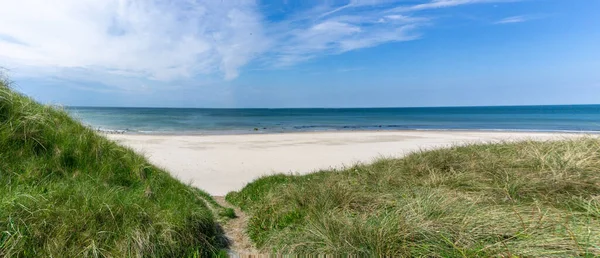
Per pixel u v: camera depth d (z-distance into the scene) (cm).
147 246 276
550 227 271
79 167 408
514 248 240
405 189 430
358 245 275
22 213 269
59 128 457
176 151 1323
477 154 610
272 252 318
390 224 291
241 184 811
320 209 386
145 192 402
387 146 1545
